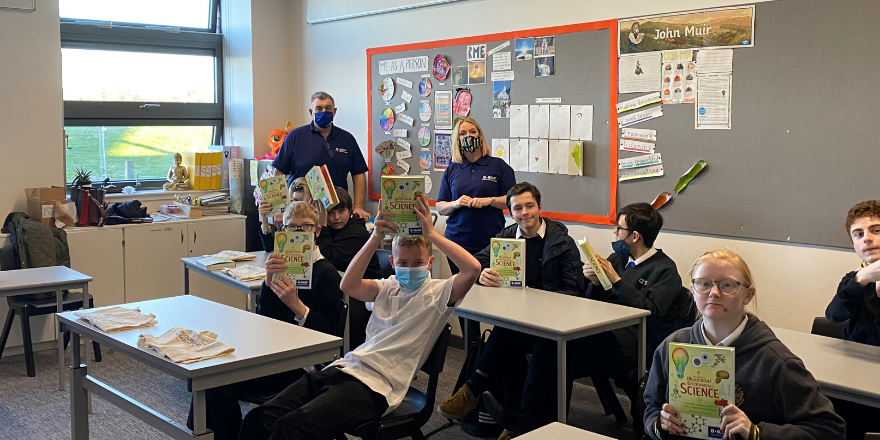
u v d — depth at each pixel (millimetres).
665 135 3914
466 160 4473
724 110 3680
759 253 3625
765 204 3580
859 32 3234
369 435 2418
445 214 4527
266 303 3111
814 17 3361
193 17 6203
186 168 6062
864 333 2592
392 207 2502
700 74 3748
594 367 3127
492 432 3402
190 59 6207
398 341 2541
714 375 1663
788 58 3453
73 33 5480
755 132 3588
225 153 6121
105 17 5715
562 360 2709
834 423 1701
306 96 6180
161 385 4160
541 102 4453
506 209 4445
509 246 3518
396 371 2500
